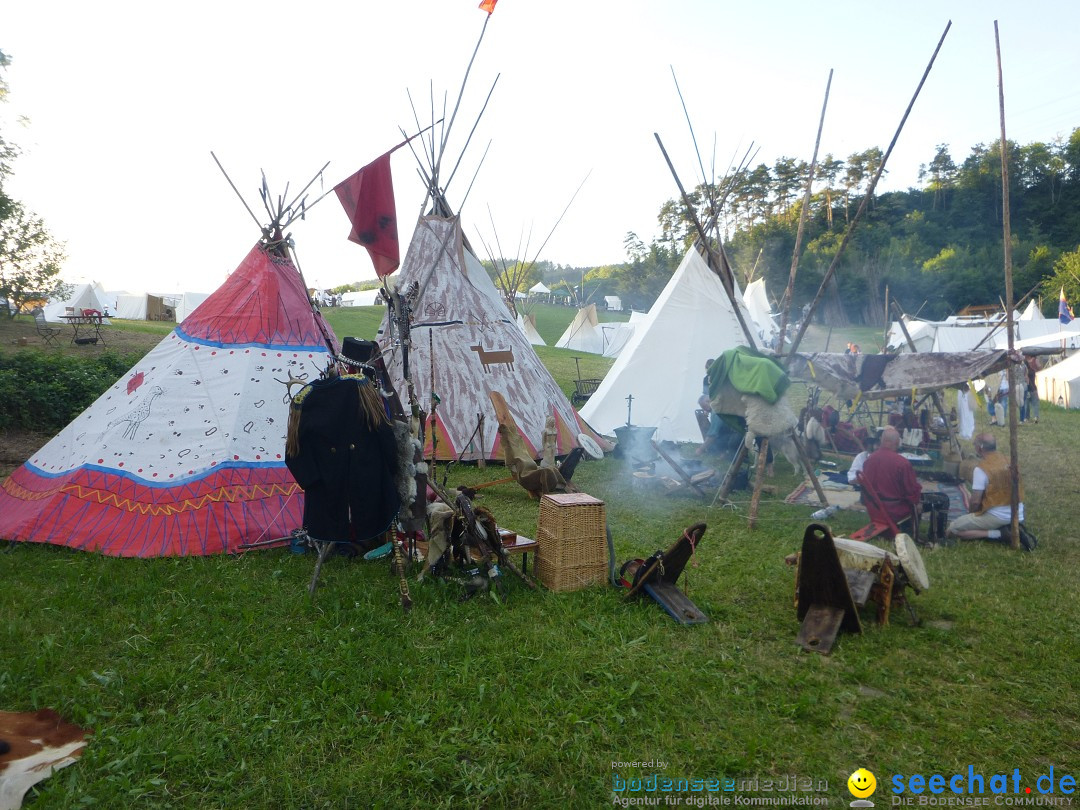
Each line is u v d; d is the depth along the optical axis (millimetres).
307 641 4574
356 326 38406
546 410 10750
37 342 19203
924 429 11984
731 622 5113
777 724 3816
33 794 3090
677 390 12547
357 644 4504
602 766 3387
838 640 4887
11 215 15773
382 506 5254
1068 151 73812
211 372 7012
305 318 7629
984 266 60250
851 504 8531
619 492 9172
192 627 4734
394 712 3809
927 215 76562
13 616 4777
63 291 18375
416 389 10125
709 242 11711
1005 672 4453
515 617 5055
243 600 5191
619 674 4266
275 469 6762
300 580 5648
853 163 72750
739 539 7207
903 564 5090
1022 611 5406
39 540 6098
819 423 11828
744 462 10680
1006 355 8383
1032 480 10406
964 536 7301
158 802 3082
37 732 3516
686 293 12836
